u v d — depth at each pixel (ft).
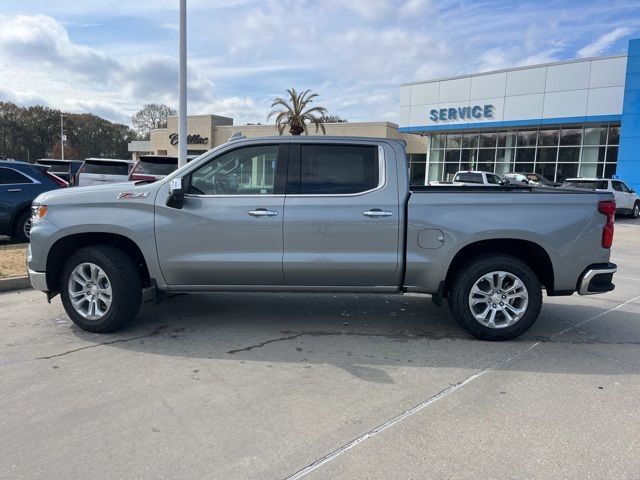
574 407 12.53
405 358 15.76
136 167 47.75
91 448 10.56
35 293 23.91
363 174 17.11
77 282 17.67
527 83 95.14
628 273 31.07
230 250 17.03
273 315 20.22
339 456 10.30
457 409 12.36
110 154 368.68
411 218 16.79
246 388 13.47
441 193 16.90
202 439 10.92
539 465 10.04
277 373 14.48
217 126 181.16
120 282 17.28
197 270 17.17
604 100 86.99
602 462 10.16
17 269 26.71
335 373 14.53
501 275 17.06
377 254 16.90
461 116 104.27
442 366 15.12
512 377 14.34
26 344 16.69
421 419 11.85
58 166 76.89
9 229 35.37
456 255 17.29
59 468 9.86
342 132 159.43
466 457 10.30
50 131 335.88
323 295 23.49
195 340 17.22
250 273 17.12
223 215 16.92
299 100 141.38
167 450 10.50
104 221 17.06
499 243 17.52
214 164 17.33
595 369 14.99
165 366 14.92
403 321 19.66
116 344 16.76
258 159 17.26
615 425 11.66
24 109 332.39
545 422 11.76
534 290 16.98
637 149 83.82
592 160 93.09
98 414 11.98
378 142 17.24
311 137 17.29
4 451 10.43
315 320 19.63
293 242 16.90
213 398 12.87
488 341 17.40
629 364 15.43
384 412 12.19
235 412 12.14
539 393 13.30
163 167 48.01
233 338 17.47
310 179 17.11
